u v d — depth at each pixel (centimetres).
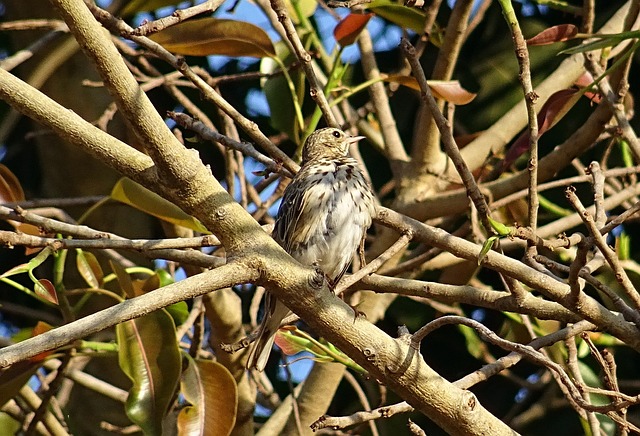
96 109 1366
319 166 977
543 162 1020
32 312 1253
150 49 788
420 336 659
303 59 789
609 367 758
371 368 657
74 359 1181
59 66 1368
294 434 1085
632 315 741
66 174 1384
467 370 1394
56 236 897
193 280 611
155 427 877
